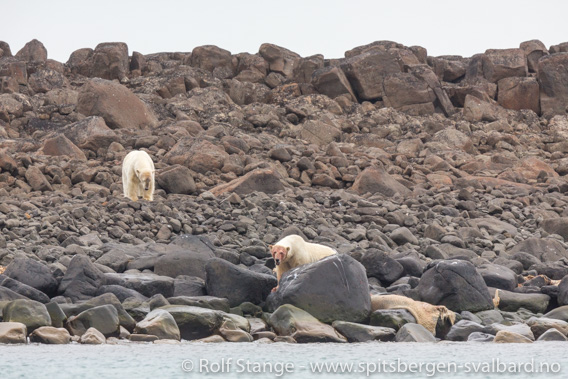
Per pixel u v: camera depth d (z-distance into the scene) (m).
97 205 70.06
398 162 104.88
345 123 126.62
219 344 37.66
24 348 35.41
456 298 45.09
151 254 53.53
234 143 102.06
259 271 50.53
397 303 43.12
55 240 58.78
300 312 40.56
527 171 107.06
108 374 30.61
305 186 92.06
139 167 75.56
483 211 82.00
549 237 73.25
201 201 76.81
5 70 132.88
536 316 46.72
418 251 64.19
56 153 95.69
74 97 126.81
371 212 74.25
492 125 131.88
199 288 46.34
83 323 38.50
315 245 46.41
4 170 85.00
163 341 37.66
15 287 42.16
